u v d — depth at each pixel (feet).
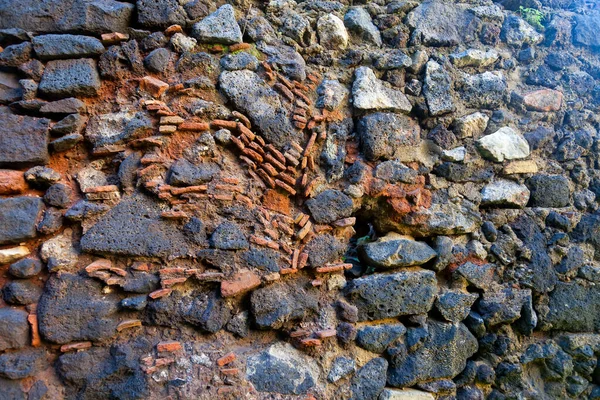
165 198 5.75
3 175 5.28
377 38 7.84
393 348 6.59
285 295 6.17
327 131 7.00
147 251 5.56
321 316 6.39
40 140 5.53
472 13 8.67
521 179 8.02
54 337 5.09
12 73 5.88
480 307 7.25
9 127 5.46
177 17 6.37
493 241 7.57
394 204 7.04
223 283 5.78
